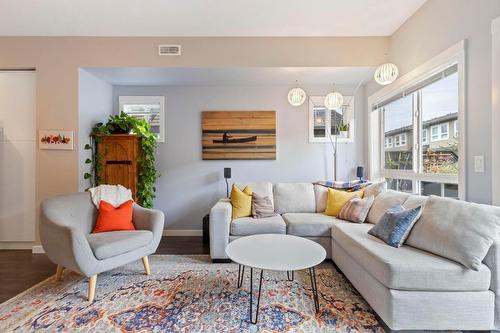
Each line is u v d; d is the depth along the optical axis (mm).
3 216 3291
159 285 2275
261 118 3979
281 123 4023
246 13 2750
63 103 3221
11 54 3207
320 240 2838
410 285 1588
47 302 2008
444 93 2402
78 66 3229
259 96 4016
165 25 2994
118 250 2170
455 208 1806
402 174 3098
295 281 2350
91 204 2621
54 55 3215
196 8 2652
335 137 4039
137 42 3254
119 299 2045
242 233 2846
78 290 2191
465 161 2070
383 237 2078
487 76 1890
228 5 2605
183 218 4008
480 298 1567
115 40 3242
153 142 3678
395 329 1594
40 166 3213
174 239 3758
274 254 1900
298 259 1804
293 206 3441
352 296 2092
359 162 4047
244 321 1764
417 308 1576
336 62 3275
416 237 1919
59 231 2045
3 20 2869
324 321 1767
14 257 3018
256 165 4031
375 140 3799
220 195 4020
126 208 2605
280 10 2699
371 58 3275
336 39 3273
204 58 3270
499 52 1792
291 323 1743
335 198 3211
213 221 2805
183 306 1943
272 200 3479
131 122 3520
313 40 3273
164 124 3992
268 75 3576
